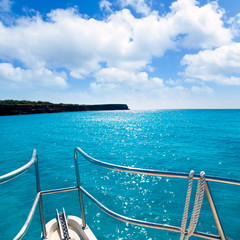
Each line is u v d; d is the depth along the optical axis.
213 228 4.05
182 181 6.59
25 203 5.13
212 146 13.79
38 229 4.02
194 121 43.50
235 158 10.09
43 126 35.56
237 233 3.88
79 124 40.38
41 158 10.64
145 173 1.29
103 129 29.11
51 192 2.01
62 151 12.73
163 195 5.53
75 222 2.29
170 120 48.19
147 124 37.66
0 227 4.11
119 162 9.69
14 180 6.87
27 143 16.41
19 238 1.27
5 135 22.34
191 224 1.23
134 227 4.11
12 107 104.12
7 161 10.10
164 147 13.64
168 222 4.27
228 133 21.67
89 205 5.00
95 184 6.42
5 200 5.31
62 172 7.87
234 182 1.12
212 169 8.17
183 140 16.88
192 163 9.18
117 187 6.15
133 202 5.14
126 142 16.38
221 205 4.91
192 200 5.21
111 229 4.05
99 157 10.85
